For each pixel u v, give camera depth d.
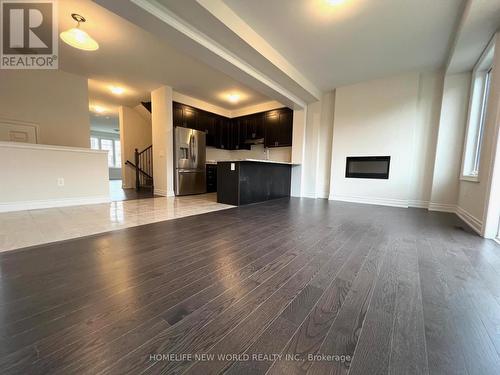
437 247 1.92
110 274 1.36
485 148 2.45
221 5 2.34
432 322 0.97
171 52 3.39
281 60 3.40
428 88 3.83
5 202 3.10
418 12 2.38
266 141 5.96
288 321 0.96
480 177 2.51
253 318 0.98
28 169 3.25
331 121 4.91
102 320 0.95
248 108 6.36
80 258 1.58
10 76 3.86
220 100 5.79
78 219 2.74
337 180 4.71
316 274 1.41
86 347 0.80
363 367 0.74
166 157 4.97
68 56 3.58
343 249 1.85
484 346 0.84
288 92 4.33
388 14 2.44
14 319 0.94
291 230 2.40
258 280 1.32
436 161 3.66
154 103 5.11
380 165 4.22
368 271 1.46
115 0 1.92
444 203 3.63
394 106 4.04
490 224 2.18
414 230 2.44
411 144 3.92
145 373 0.70
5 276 1.31
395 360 0.77
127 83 4.68
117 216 2.95
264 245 1.92
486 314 1.03
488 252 1.81
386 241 2.07
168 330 0.90
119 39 3.05
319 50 3.22
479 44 2.67
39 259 1.56
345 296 1.16
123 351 0.79
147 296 1.13
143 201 4.32
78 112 4.47
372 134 4.26
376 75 4.02
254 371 0.71
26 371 0.70
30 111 4.05
